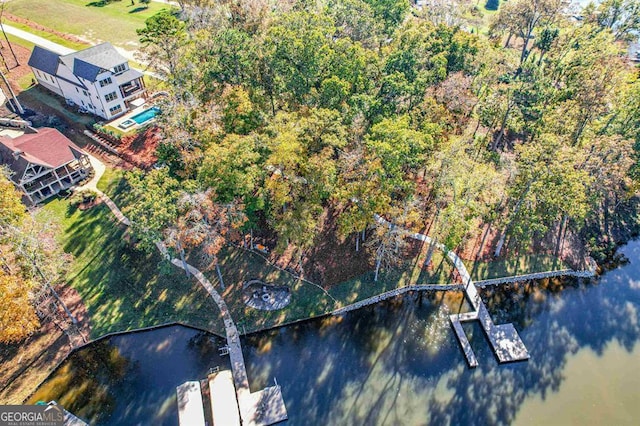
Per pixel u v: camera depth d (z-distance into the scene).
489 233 53.94
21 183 52.03
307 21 61.59
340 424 37.56
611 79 54.84
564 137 48.97
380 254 45.69
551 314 46.88
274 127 44.78
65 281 47.00
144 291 46.84
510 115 59.91
